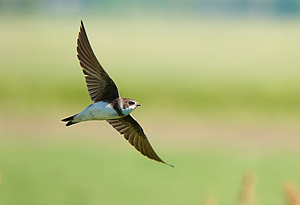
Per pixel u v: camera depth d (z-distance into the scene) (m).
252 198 5.80
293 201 5.34
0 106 24.47
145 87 29.05
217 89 28.41
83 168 15.84
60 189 13.93
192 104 25.56
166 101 26.12
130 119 7.48
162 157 17.53
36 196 13.46
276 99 25.94
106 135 20.52
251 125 22.75
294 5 194.62
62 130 21.20
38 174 15.27
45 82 29.80
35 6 154.38
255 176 5.88
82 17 146.38
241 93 27.06
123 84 30.41
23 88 27.05
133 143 7.64
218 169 16.02
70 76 33.94
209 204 7.00
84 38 6.55
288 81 32.56
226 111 24.77
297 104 25.67
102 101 6.73
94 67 6.70
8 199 13.23
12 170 15.59
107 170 15.77
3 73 32.97
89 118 6.71
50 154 17.52
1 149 18.09
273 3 199.00
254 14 199.38
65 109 24.94
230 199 12.91
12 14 136.75
